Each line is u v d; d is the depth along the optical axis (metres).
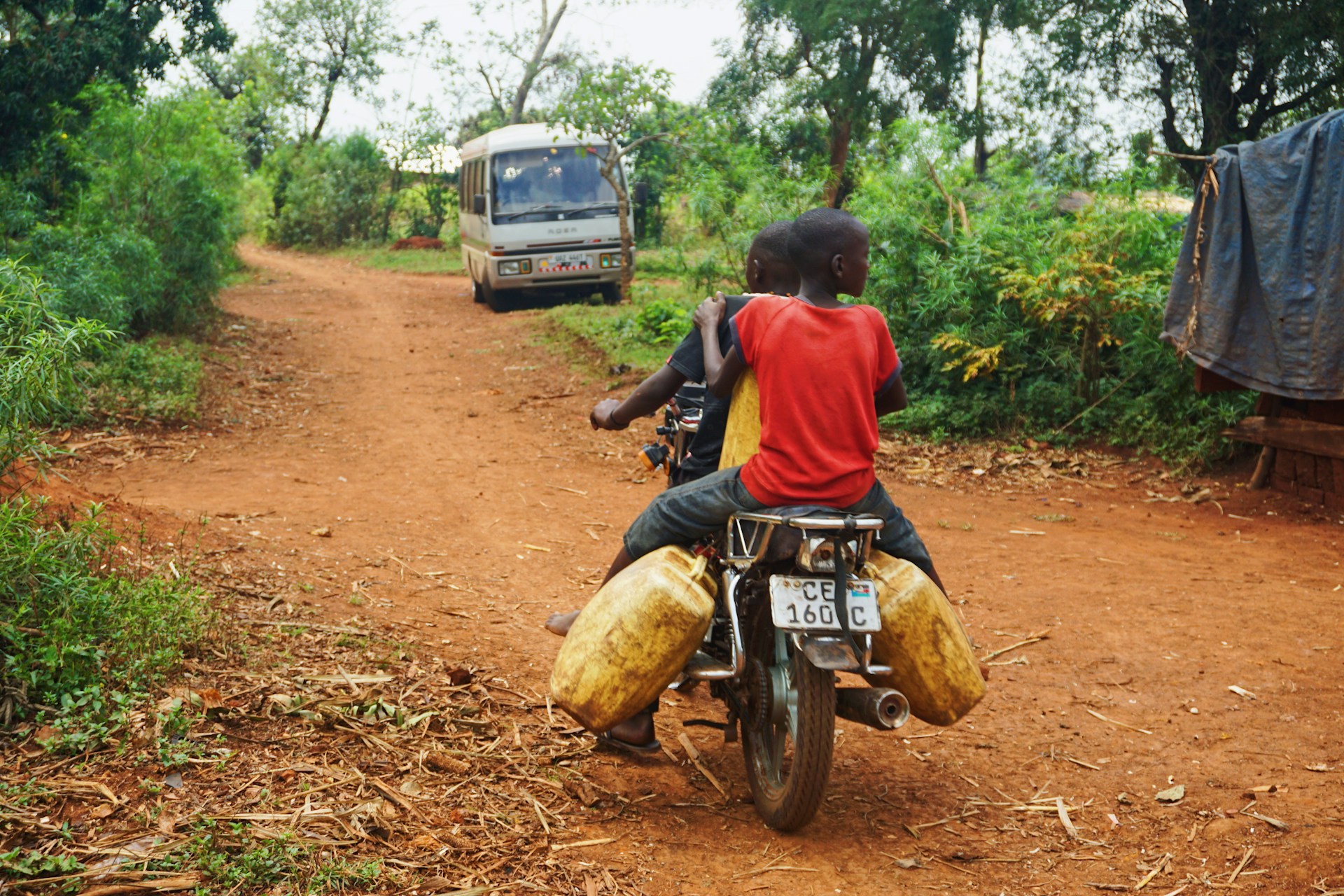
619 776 3.79
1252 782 3.85
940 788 3.84
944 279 10.66
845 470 3.24
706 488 3.41
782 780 3.50
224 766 3.39
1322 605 5.90
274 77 47.44
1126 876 3.24
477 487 8.61
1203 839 3.44
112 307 11.20
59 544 4.33
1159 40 19.75
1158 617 5.73
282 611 5.09
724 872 3.18
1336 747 4.14
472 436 10.63
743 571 3.40
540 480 8.94
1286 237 8.02
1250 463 9.08
